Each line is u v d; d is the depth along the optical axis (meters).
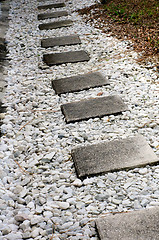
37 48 4.70
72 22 5.72
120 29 5.07
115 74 3.66
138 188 2.08
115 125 2.75
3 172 2.32
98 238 1.78
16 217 1.92
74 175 2.25
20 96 3.39
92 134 2.66
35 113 3.05
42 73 3.89
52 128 2.80
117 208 1.95
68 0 7.34
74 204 2.01
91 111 2.94
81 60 4.13
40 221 1.90
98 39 4.82
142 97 3.16
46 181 2.21
